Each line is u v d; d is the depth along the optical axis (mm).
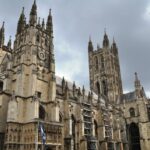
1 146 88000
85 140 111062
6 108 95375
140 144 154625
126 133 163750
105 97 175250
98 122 133875
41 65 106812
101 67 188875
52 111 98562
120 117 160875
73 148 109000
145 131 156000
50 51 114875
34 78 97312
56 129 92938
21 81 96188
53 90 103750
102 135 129625
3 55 133625
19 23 118938
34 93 94250
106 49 191375
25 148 84938
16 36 116438
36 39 110188
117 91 182375
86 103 126000
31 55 103375
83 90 131875
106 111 143750
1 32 139375
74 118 117125
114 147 137000
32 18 113188
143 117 159875
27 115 91062
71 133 104750
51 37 119938
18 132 87500
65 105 110875
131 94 183375
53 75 107812
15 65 106125
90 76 192500
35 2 118750
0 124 90625
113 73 185250
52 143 88688
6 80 100938
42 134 76375
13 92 92188
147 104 167250
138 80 174375
